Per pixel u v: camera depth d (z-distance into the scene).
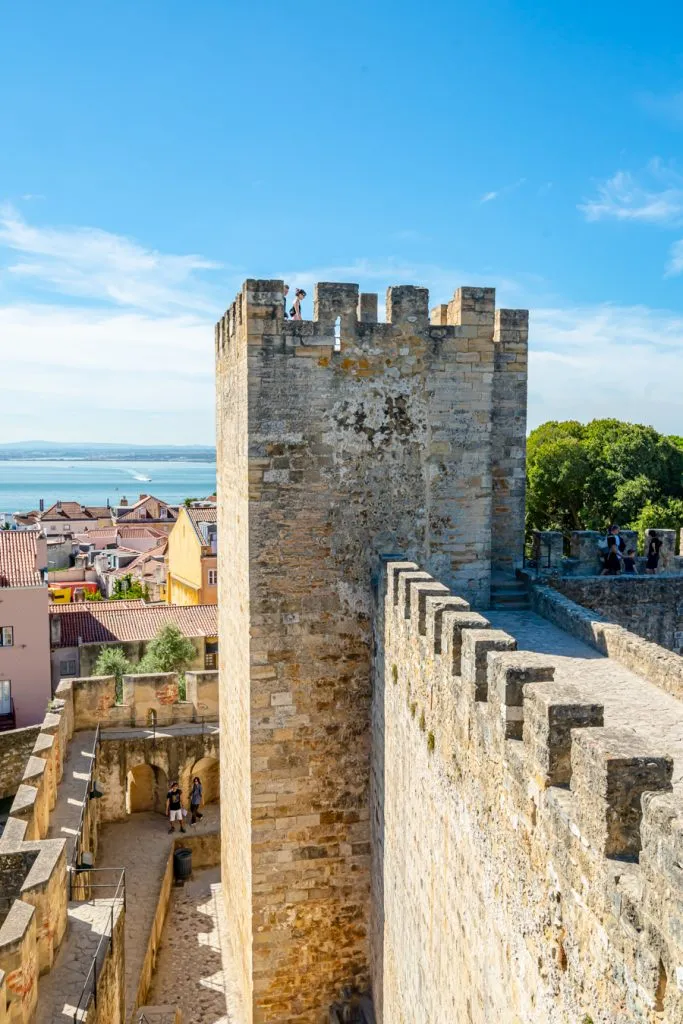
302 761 18.20
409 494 18.28
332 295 17.56
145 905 22.97
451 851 11.60
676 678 13.49
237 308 18.38
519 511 20.80
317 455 17.75
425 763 13.12
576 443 52.34
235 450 19.42
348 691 18.25
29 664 46.12
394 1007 15.73
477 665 10.55
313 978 18.67
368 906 18.72
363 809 18.52
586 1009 7.28
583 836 7.42
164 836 27.73
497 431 20.44
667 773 7.00
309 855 18.44
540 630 17.73
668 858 6.05
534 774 8.57
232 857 21.78
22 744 36.22
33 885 15.83
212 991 20.56
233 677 20.91
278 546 17.72
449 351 18.27
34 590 46.12
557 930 7.92
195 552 64.81
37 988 15.16
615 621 20.56
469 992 10.73
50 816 22.88
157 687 30.09
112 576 87.19
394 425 18.09
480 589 18.91
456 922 11.34
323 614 18.00
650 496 49.38
